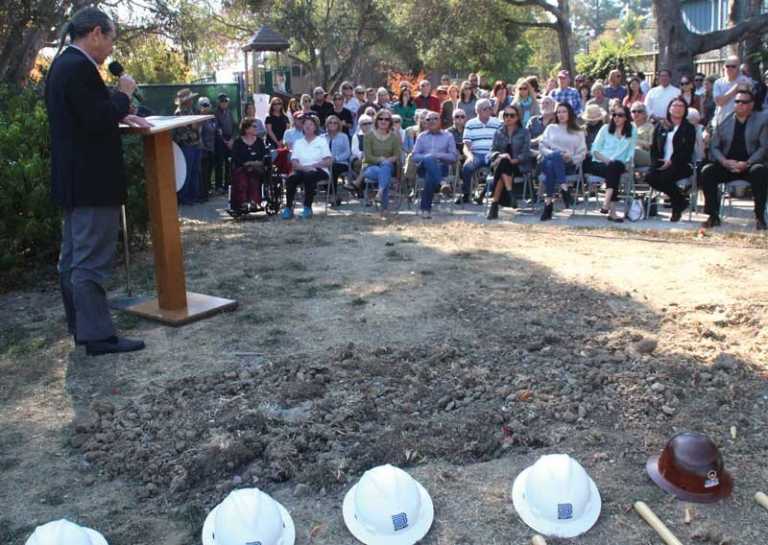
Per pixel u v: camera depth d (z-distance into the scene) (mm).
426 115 10961
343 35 33250
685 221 9781
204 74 27422
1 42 16078
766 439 3973
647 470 3686
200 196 12359
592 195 12203
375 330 5629
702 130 11289
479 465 3822
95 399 4645
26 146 7801
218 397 4582
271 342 5453
